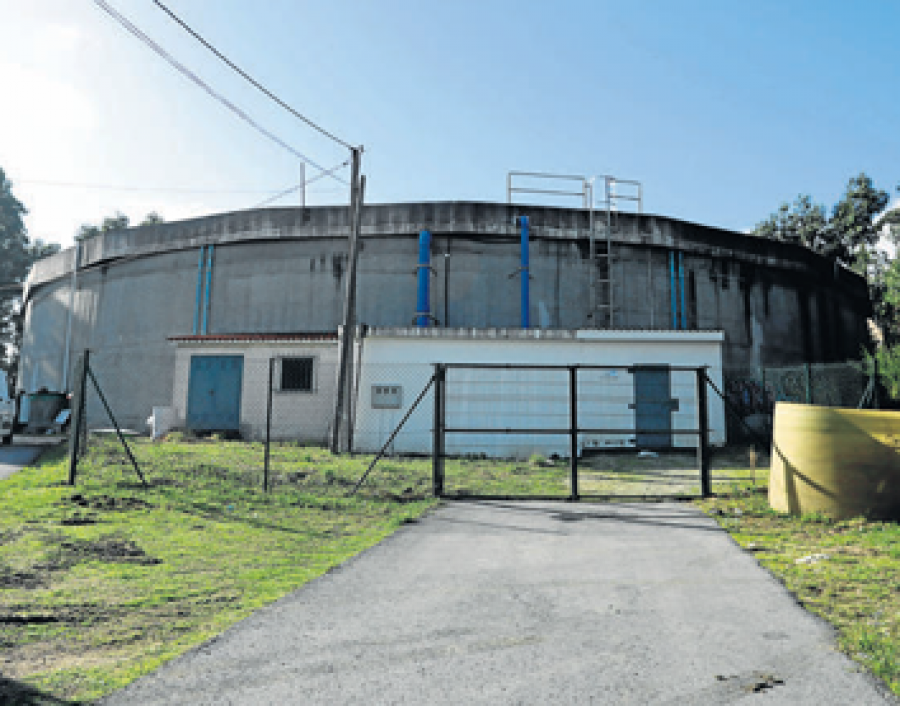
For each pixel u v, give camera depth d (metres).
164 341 23.91
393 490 10.11
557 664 3.51
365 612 4.43
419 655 3.65
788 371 20.33
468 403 16.67
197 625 4.18
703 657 3.61
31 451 14.19
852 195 35.38
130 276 25.67
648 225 23.19
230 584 5.11
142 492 8.87
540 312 22.19
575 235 22.70
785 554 6.08
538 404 16.62
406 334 16.98
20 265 50.16
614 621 4.24
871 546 6.20
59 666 3.47
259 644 3.81
